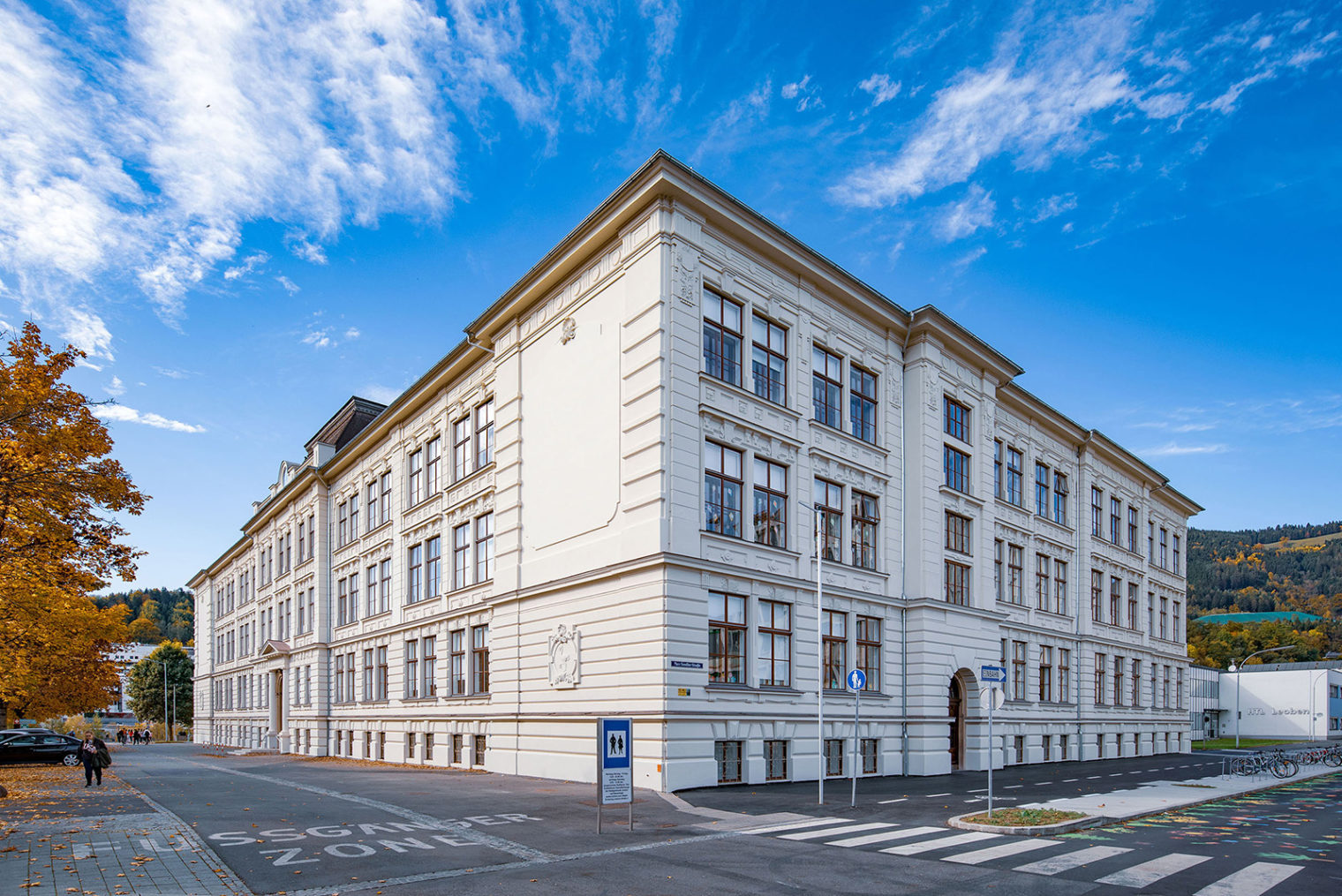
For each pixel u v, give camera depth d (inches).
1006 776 1063.0
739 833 553.9
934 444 1159.6
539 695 986.7
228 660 2551.7
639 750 808.9
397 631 1403.8
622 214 908.0
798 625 943.7
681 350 869.2
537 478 1044.5
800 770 915.4
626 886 398.9
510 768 1030.4
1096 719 1571.1
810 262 1016.2
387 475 1519.4
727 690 845.8
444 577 1266.0
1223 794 834.2
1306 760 1359.5
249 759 1566.2
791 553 952.3
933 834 553.3
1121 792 848.3
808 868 442.0
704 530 860.0
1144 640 1828.2
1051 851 493.4
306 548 1844.2
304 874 419.5
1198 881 417.1
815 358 1043.3
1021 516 1405.0
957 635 1138.7
